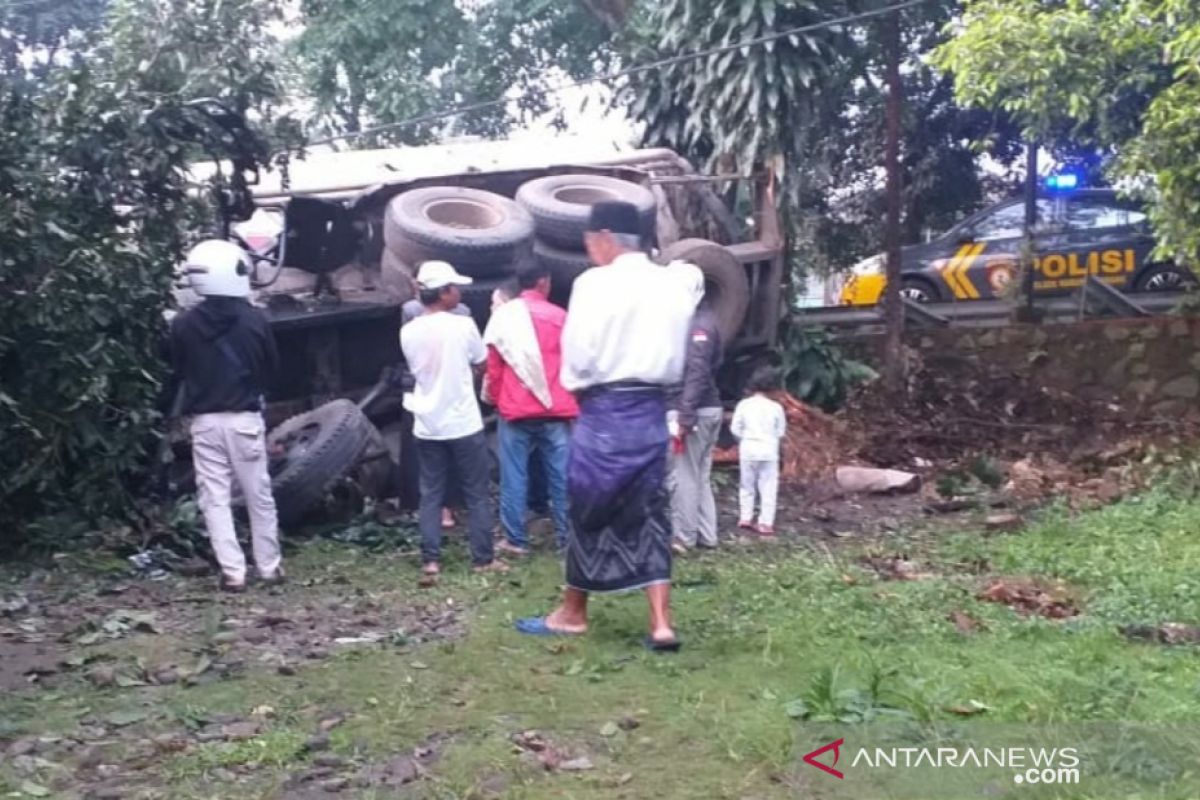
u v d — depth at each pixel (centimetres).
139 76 1020
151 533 956
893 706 580
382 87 2008
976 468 1302
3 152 933
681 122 1569
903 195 2230
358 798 511
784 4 1448
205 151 1065
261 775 537
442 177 1305
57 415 951
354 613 798
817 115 1522
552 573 889
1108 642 697
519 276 975
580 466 686
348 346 1216
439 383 882
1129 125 1418
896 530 1088
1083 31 1295
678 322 679
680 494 977
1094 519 1077
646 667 665
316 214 1184
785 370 1505
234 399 862
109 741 579
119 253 973
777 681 638
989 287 2012
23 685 658
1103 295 1709
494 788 518
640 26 1588
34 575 894
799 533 1083
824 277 2298
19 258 927
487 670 665
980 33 1312
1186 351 1555
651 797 508
